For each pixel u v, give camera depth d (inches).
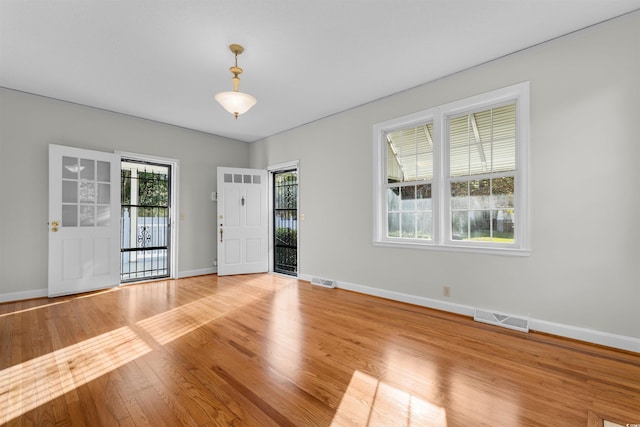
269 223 239.8
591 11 95.3
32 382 78.6
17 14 95.4
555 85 109.3
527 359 91.4
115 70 132.3
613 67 98.7
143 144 195.8
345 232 180.5
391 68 131.7
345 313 135.1
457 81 134.7
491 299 123.7
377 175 164.4
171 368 85.9
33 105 157.2
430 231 146.9
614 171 98.5
